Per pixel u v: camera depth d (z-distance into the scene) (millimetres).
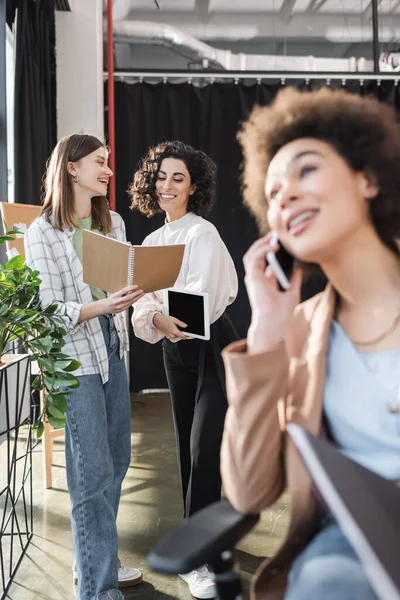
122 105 5574
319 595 877
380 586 744
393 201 979
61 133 5184
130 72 5594
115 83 5594
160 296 2346
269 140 1021
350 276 1007
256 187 1046
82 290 2043
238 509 1008
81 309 1954
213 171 2414
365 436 972
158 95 5625
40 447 3941
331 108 990
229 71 5664
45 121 4570
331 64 5773
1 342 2020
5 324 1873
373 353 992
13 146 4293
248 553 2439
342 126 984
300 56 5754
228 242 5621
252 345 1024
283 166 1007
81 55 5164
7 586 2129
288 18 5762
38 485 3279
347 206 988
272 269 1034
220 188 5625
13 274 1924
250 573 2271
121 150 5574
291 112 1006
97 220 2148
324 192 988
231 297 2344
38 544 2590
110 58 5242
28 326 1900
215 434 2201
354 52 5785
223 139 5648
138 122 5598
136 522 2848
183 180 2344
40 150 4477
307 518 980
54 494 3154
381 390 970
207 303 2098
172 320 2201
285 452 1015
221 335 2242
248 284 1037
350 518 793
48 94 4707
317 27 5777
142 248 1887
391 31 5789
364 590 867
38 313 1886
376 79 5758
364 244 998
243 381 1006
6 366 2082
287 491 1026
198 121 5633
